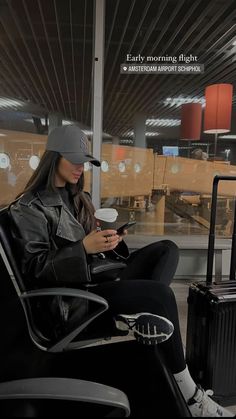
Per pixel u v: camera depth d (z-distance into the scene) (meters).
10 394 0.61
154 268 1.46
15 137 2.60
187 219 2.83
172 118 2.74
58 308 1.15
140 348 1.15
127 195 2.75
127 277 1.54
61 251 1.11
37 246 1.13
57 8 2.43
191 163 2.78
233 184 2.82
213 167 2.81
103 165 2.68
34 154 2.63
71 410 0.76
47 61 2.72
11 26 2.53
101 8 2.42
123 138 2.69
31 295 1.01
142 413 0.85
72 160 1.27
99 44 2.49
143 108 2.68
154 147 2.74
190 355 1.56
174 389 0.97
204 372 1.45
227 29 2.53
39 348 1.10
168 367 1.10
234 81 2.70
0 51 2.71
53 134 1.32
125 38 2.54
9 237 1.10
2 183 2.60
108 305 1.11
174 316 1.18
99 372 1.03
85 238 1.13
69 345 1.15
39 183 1.29
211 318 1.41
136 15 2.48
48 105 2.67
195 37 2.56
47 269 1.08
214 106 2.74
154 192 2.78
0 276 0.94
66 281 1.11
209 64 2.64
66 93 2.68
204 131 2.76
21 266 1.10
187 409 0.91
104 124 2.65
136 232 2.80
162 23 2.51
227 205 2.83
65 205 1.33
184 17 2.48
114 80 2.61
